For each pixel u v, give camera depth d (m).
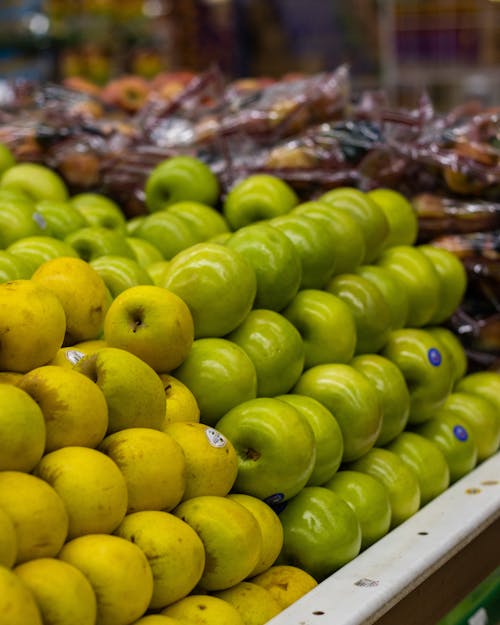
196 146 2.57
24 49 4.85
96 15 4.89
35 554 1.01
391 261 2.03
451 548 1.45
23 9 4.81
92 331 1.47
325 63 5.21
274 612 1.26
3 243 1.83
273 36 5.11
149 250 1.93
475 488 1.72
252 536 1.23
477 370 2.29
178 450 1.22
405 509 1.64
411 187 2.45
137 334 1.37
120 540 1.08
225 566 1.21
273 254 1.64
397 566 1.35
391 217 2.12
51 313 1.27
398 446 1.75
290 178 2.39
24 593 0.90
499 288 2.31
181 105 2.81
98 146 2.56
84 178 2.53
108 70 4.82
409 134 2.49
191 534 1.16
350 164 2.41
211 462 1.28
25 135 2.55
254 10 5.05
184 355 1.43
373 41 5.21
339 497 1.50
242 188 2.05
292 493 1.42
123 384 1.23
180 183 2.25
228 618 1.16
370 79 5.23
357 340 1.77
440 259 2.14
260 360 1.55
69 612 0.97
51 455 1.12
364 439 1.60
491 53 5.10
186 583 1.14
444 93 5.24
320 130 2.47
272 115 2.57
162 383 1.35
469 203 2.38
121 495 1.12
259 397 1.57
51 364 1.32
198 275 1.51
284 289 1.65
